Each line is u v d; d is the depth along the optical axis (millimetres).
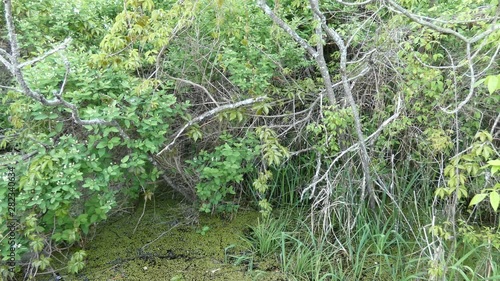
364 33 3418
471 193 3283
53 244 3033
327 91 3000
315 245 2992
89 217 3012
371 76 3227
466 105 2992
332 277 2818
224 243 3322
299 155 3646
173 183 3629
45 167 2648
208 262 3135
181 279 2967
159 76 3055
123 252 3236
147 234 3439
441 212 3148
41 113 2723
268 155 2934
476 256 2895
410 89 2820
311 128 2998
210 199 3381
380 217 3215
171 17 2793
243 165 3578
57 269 3006
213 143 3490
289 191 3645
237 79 3131
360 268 2879
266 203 3195
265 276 2961
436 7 2980
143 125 2834
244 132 3479
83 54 3029
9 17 1982
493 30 2160
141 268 3080
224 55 3117
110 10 3689
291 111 3561
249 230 3463
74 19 3400
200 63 3277
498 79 1678
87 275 3000
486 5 2861
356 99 3354
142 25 2666
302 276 2928
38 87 2732
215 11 3076
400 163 3408
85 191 3023
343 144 3211
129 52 2949
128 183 3309
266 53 3332
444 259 2592
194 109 3490
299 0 3215
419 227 2898
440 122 2928
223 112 3113
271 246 3203
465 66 2877
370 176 3100
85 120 2627
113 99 2850
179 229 3496
